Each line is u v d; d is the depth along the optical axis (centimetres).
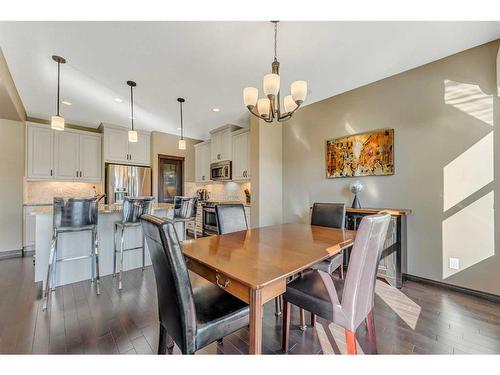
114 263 296
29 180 425
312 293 143
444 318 200
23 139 407
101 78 298
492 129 233
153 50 236
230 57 247
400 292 251
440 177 264
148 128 537
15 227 395
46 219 271
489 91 234
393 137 298
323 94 340
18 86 331
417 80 280
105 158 491
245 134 465
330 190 368
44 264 270
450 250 257
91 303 225
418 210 279
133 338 173
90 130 520
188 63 259
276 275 112
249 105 197
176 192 607
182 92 337
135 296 241
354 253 124
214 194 597
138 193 528
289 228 241
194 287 156
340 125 354
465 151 248
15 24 201
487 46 234
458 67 251
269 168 417
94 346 163
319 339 175
